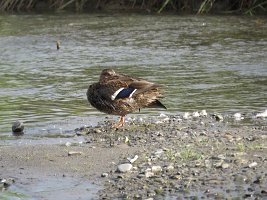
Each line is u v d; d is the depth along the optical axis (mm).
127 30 29266
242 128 13523
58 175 10836
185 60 22656
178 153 11555
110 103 13430
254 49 24281
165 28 29422
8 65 22484
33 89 18641
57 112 15719
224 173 10422
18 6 37531
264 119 14422
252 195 9547
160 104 13812
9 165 11422
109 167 11094
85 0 36969
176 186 10000
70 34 28703
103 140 12859
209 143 12242
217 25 29875
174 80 19469
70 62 22859
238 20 31250
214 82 19141
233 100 16734
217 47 24891
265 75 20062
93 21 32219
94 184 10344
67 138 13148
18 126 13844
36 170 11117
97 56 23812
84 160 11516
